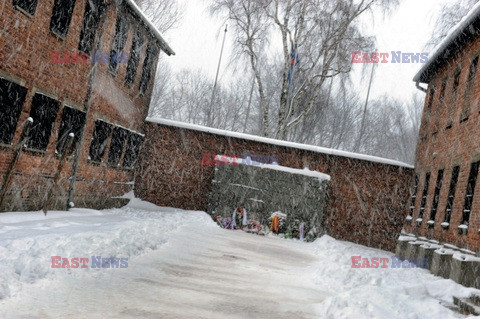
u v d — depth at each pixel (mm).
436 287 8703
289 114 32500
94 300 5383
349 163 23312
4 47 11078
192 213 21656
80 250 7281
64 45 13812
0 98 11242
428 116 21219
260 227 21719
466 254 11812
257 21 31484
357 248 20500
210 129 23844
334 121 50375
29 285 5469
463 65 15914
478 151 12828
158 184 23922
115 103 18922
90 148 17281
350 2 30531
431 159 18641
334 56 31469
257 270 9891
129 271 7332
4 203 12047
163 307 5555
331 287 9055
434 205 17141
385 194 23000
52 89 13609
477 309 7285
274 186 22438
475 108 13875
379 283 9391
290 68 32438
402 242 18453
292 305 6738
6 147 11805
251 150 23750
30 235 8680
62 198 15352
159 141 24078
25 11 11562
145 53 21594
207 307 5887
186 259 9617
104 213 16953
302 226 21750
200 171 23906
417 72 21078
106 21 16047
